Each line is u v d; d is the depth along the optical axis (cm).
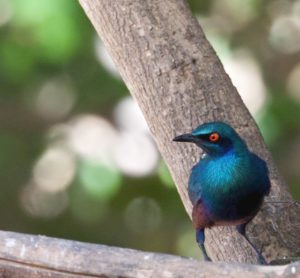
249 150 1083
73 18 1511
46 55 1554
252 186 1030
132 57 1133
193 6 1734
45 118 1777
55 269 911
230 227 1078
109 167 1561
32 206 1802
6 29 1598
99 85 1689
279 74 1794
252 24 1781
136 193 1692
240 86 1736
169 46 1127
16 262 922
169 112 1113
